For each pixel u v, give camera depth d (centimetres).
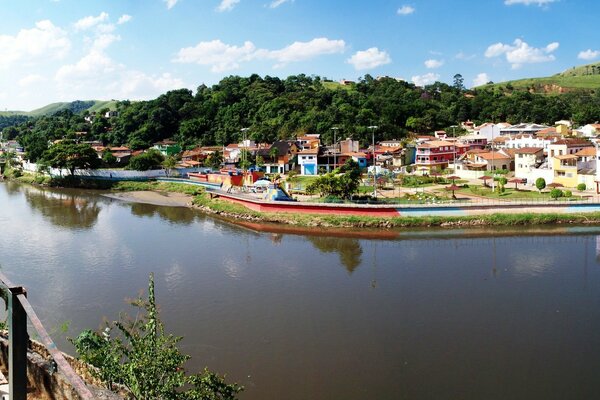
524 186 9162
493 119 18125
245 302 4244
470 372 3064
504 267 5138
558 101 19175
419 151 12269
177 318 3903
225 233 6975
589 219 6925
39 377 1744
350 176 8144
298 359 3238
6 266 5328
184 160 14712
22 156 15950
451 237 6444
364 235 6700
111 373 2142
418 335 3581
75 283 4756
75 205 9525
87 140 18500
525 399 2772
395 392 2856
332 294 4428
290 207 7800
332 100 18450
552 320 3812
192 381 2141
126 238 6656
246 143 14612
